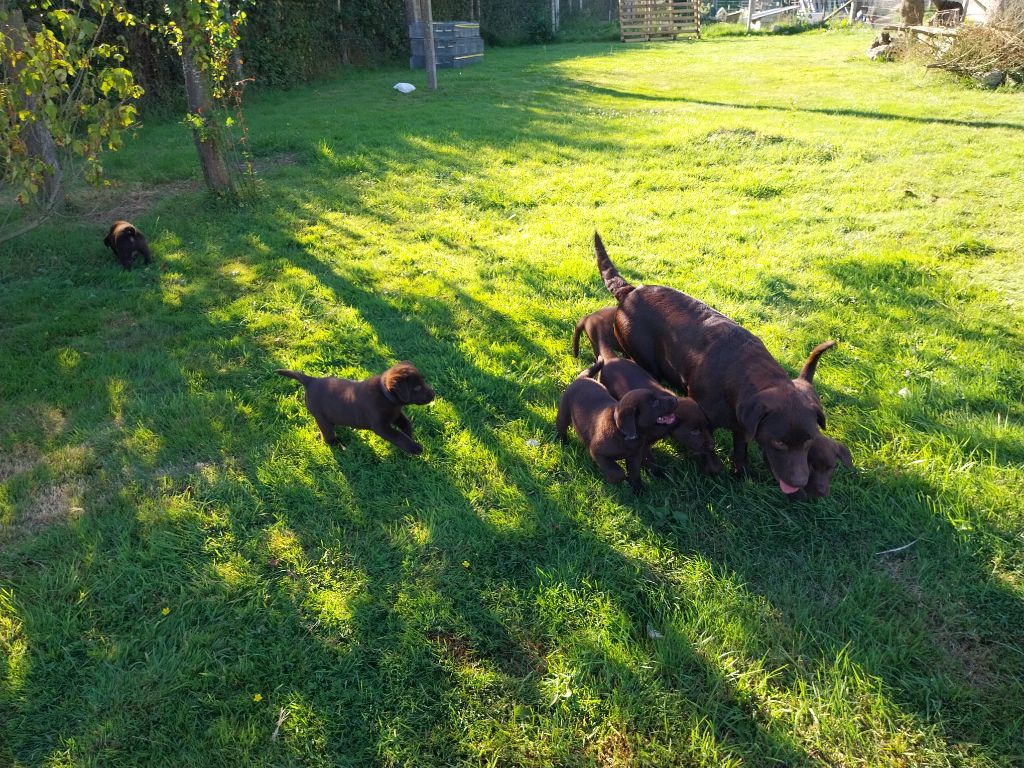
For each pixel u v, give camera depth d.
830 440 3.62
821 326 5.62
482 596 3.37
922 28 18.77
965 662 2.93
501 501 3.97
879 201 8.45
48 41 5.04
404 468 4.29
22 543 3.77
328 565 3.60
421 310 6.26
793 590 3.33
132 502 4.05
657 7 33.47
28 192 5.16
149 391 5.17
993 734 2.65
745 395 3.73
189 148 12.09
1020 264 6.53
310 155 11.38
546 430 4.60
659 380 4.66
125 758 2.73
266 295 6.62
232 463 4.37
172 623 3.29
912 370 4.90
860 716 2.73
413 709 2.87
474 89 17.97
